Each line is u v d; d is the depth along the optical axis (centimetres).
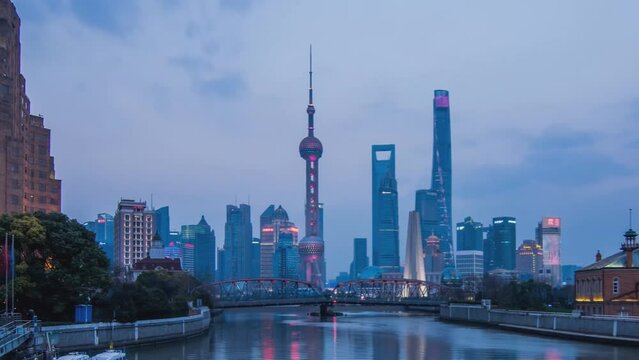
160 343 13600
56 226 12725
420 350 13025
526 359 11288
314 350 13188
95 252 12938
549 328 16438
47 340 8919
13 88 18275
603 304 15575
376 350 13138
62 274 12131
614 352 11931
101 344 11500
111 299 12925
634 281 15300
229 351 12788
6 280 10356
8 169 18062
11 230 12062
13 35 18525
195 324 15800
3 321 9412
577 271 17225
